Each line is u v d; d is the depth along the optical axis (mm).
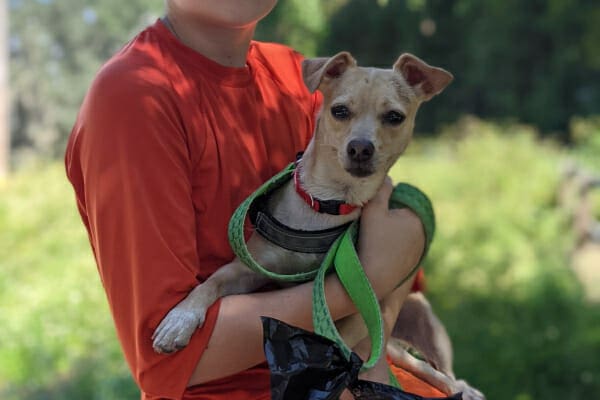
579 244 11977
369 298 2410
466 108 24422
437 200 12008
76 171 2541
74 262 9805
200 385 2434
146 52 2555
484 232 9773
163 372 2344
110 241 2377
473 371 6090
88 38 38062
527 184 12586
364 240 2637
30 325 7891
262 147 2738
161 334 2307
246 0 2633
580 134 19297
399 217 2686
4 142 23469
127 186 2344
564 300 7035
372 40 25234
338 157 2711
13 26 36906
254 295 2430
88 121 2422
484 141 14414
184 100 2510
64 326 7938
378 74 2908
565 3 21891
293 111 2945
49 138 36656
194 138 2494
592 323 6922
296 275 2520
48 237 10914
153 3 38594
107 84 2428
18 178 14266
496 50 23172
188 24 2680
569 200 12453
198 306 2363
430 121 24531
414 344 3121
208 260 2594
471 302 7227
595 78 22656
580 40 22344
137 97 2396
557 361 6191
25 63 37094
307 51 23484
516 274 7977
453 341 6477
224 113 2639
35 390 6793
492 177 12719
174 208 2361
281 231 2650
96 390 6457
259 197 2637
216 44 2719
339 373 2150
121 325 2412
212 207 2553
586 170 14445
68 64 37844
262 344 2379
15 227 11047
